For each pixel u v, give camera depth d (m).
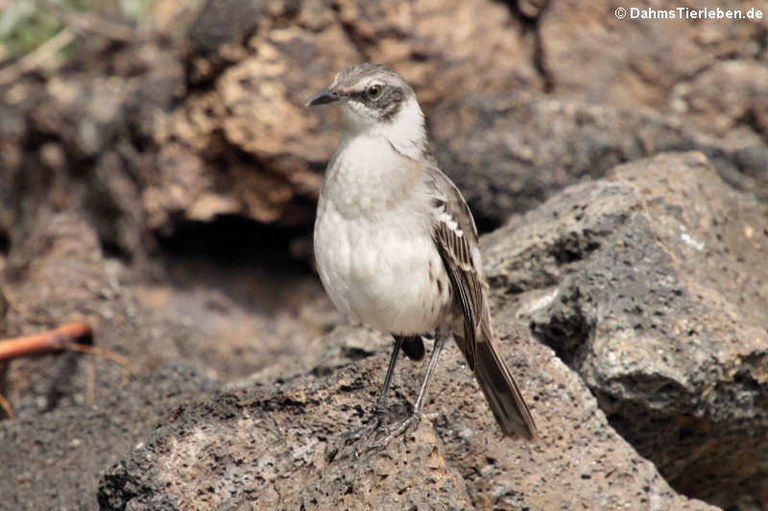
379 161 9.23
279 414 9.60
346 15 15.77
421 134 9.82
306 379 9.91
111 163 16.72
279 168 15.86
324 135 15.81
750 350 10.22
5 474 11.38
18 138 17.83
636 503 9.30
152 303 16.17
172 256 16.64
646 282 10.48
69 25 19.27
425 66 16.00
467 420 9.64
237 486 9.23
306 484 9.06
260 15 15.62
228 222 16.52
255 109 15.66
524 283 11.70
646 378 10.04
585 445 9.62
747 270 11.84
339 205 9.25
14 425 11.81
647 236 10.74
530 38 16.44
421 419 8.95
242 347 15.90
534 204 15.18
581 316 10.62
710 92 16.31
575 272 11.12
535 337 11.09
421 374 9.85
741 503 11.75
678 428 10.57
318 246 9.42
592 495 9.30
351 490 8.52
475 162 15.27
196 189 16.17
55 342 13.25
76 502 11.01
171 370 12.32
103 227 16.88
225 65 15.70
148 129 16.34
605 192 11.88
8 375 13.34
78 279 14.19
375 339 11.77
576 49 16.25
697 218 11.81
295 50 15.68
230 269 16.73
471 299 9.62
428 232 9.30
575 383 9.94
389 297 9.27
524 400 9.26
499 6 16.47
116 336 13.88
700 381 10.07
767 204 15.02
